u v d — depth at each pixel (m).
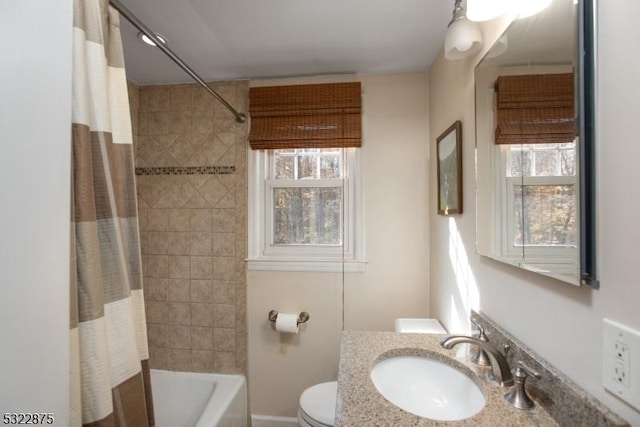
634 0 0.47
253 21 1.31
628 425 0.47
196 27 1.36
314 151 1.90
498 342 0.88
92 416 0.67
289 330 1.72
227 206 1.88
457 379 0.91
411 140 1.78
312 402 1.38
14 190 0.47
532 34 0.73
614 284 0.51
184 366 1.90
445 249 1.45
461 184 1.22
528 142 0.75
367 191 1.81
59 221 0.54
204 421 1.46
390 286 1.79
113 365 0.76
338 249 1.86
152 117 1.93
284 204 1.91
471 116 1.13
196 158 1.90
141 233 1.93
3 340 0.46
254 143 1.83
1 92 0.46
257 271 1.85
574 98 0.58
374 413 0.67
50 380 0.51
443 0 1.17
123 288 0.79
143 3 1.19
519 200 0.79
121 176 0.83
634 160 0.47
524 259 0.76
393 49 1.54
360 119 1.78
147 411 0.88
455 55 1.04
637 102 0.46
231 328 1.87
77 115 0.67
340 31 1.39
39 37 0.51
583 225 0.56
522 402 0.69
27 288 0.49
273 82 1.87
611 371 0.51
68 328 0.55
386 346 1.02
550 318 0.68
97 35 0.73
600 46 0.53
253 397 1.86
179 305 1.90
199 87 1.91
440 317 1.53
